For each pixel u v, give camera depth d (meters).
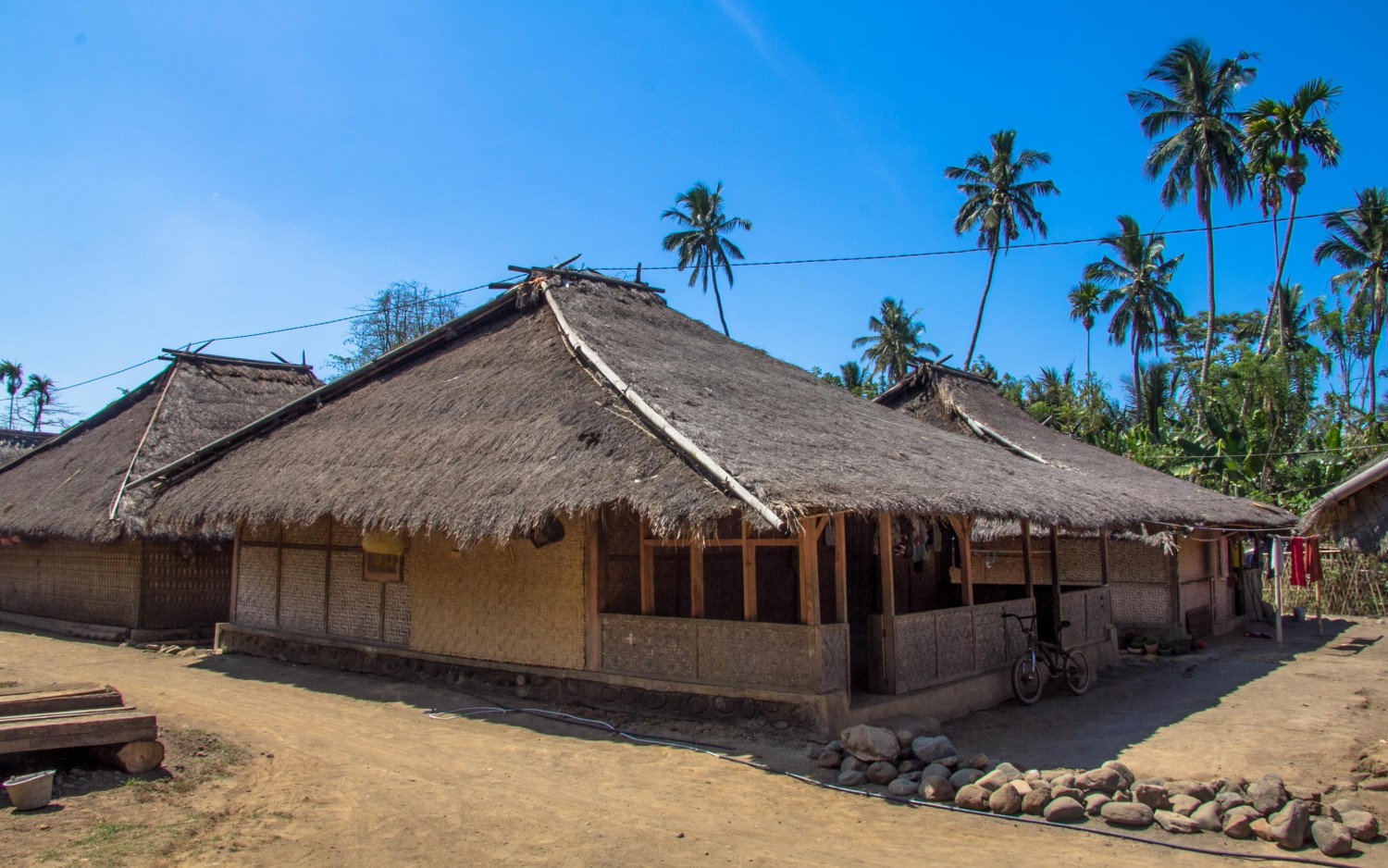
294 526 13.75
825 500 7.88
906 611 13.65
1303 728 9.73
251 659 13.73
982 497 9.94
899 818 6.54
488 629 10.93
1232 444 26.50
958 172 42.34
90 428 21.23
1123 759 8.35
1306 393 29.03
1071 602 13.10
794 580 12.14
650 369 11.18
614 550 10.30
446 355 14.10
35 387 52.66
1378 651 16.06
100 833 5.73
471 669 11.06
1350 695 11.79
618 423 9.51
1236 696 11.75
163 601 16.48
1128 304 43.75
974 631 10.95
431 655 11.41
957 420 20.44
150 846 5.57
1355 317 39.16
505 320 14.23
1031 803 6.62
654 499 8.05
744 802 6.85
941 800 6.92
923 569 13.40
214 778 7.16
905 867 5.59
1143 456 27.81
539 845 5.92
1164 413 34.97
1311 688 12.33
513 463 9.77
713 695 9.05
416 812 6.53
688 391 10.70
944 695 10.05
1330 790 7.22
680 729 8.84
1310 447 27.78
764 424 10.38
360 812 6.50
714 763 7.82
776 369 15.24
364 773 7.54
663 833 6.17
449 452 10.73
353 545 12.86
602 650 9.91
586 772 7.61
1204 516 16.06
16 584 19.44
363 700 10.69
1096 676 13.20
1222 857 5.80
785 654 8.72
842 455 9.96
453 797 6.91
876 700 9.22
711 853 5.80
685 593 10.96
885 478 9.31
